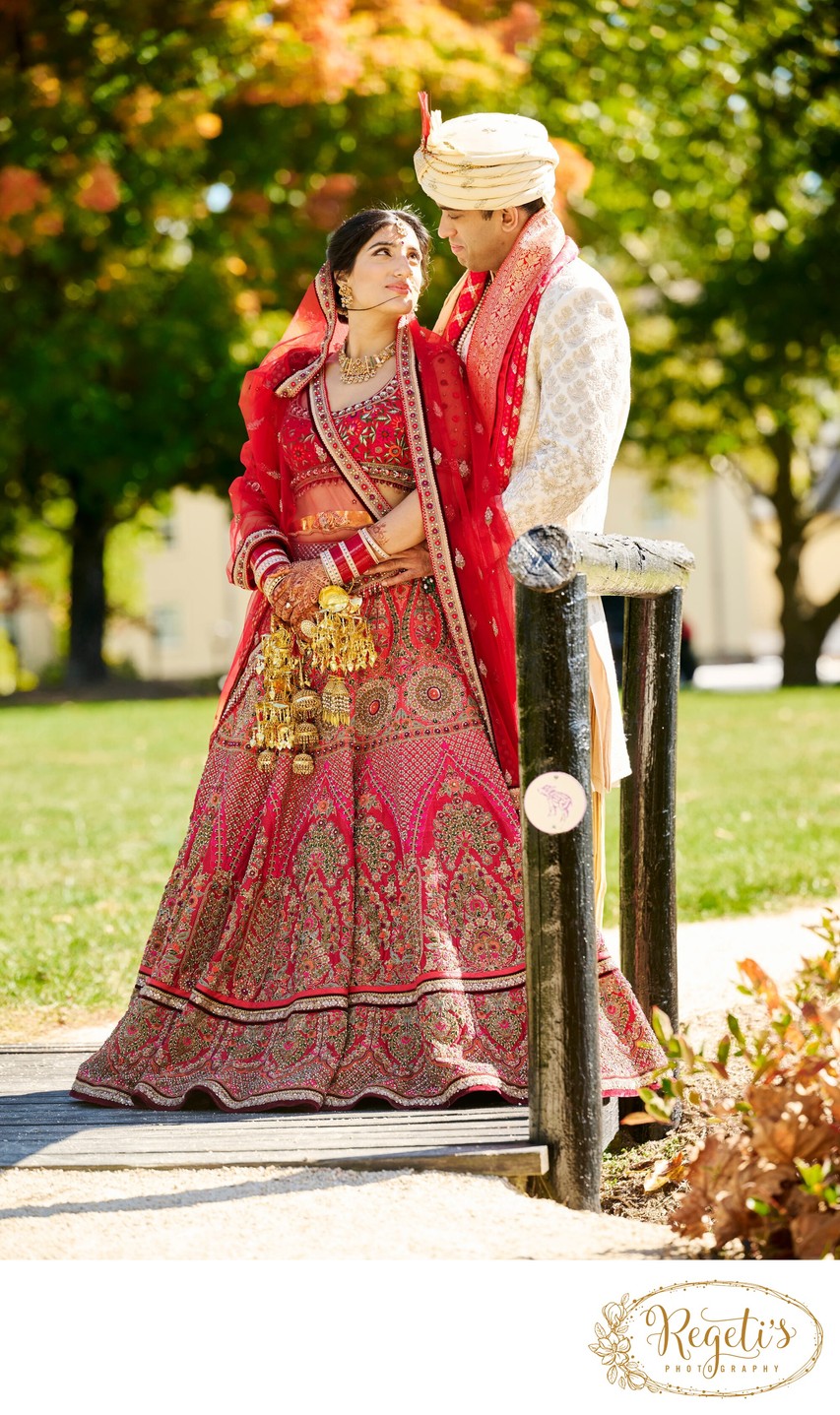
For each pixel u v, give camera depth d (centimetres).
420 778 407
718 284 2527
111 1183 334
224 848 416
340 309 432
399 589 416
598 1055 341
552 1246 299
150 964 415
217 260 2211
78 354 2242
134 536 3644
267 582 416
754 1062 318
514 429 403
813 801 1074
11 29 1817
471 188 403
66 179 1819
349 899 402
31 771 1448
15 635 5059
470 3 1945
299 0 1791
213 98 1894
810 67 1891
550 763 331
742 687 3130
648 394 2800
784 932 679
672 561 414
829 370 2628
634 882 430
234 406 2397
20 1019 574
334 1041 390
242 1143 351
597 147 2062
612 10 1927
